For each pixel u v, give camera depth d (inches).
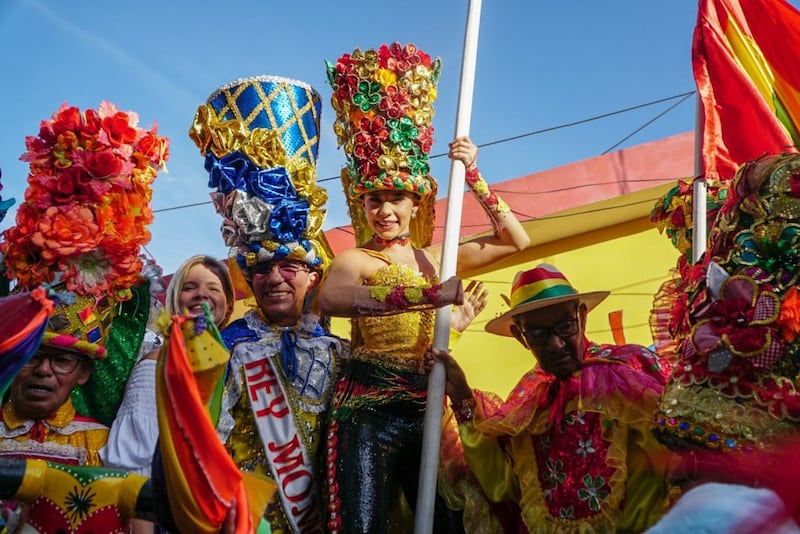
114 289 179.8
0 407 167.5
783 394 136.5
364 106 194.9
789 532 78.8
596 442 164.4
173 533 140.6
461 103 193.6
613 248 388.2
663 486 160.9
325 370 192.7
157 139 187.5
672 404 140.4
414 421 180.7
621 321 354.6
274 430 187.0
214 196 202.4
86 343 170.6
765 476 91.7
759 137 203.0
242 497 134.8
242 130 201.2
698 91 207.0
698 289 149.4
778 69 211.5
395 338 182.5
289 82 208.7
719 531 79.0
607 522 159.9
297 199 201.9
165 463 132.3
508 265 397.7
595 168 388.8
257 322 198.8
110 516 151.2
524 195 394.9
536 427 170.4
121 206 180.5
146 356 180.4
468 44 195.9
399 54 198.4
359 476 174.1
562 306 170.9
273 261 196.7
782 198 142.8
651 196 377.7
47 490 151.9
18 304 135.5
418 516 166.7
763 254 142.6
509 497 175.5
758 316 138.6
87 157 179.3
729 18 212.4
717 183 201.6
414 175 193.0
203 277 191.5
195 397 131.9
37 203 177.2
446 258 183.2
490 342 391.5
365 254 188.4
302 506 182.2
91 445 170.2
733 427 134.6
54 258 176.4
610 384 165.6
